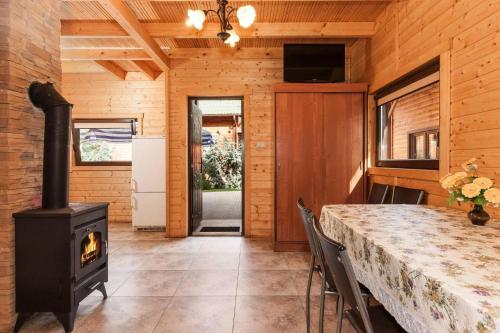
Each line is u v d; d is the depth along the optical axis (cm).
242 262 363
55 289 219
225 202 838
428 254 125
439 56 253
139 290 285
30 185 238
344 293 125
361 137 410
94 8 343
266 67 482
